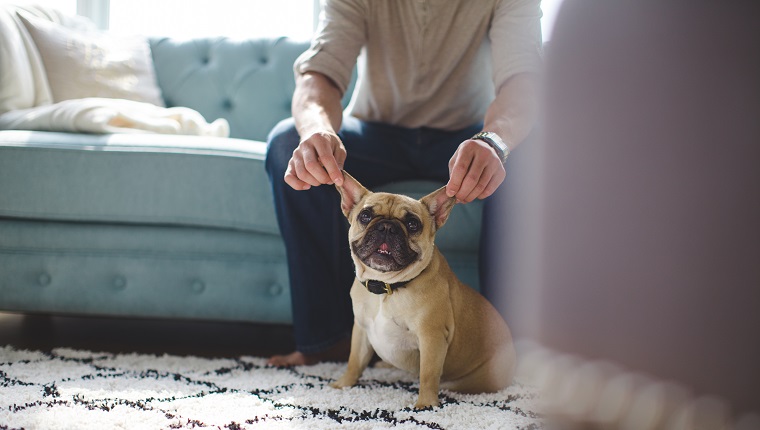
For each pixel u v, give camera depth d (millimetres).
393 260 1562
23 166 2316
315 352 2070
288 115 3328
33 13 3137
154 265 2344
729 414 542
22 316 2969
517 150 1973
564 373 616
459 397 1687
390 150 2359
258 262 2354
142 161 2312
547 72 622
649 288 553
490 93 2461
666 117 542
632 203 556
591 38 579
